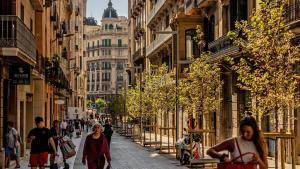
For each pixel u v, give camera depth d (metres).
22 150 30.19
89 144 16.48
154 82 43.75
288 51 16.39
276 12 16.38
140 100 49.69
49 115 44.91
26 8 31.28
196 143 26.00
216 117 38.38
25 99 33.06
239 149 8.74
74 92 101.81
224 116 37.31
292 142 15.91
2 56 23.02
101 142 16.50
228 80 36.72
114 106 99.62
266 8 16.47
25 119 34.31
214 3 39.06
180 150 27.09
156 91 41.72
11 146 23.75
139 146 43.47
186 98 31.67
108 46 191.00
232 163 8.71
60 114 65.06
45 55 40.31
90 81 196.88
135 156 32.59
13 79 26.67
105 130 34.69
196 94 30.69
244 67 17.47
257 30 16.92
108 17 193.50
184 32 42.47
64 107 71.69
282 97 16.14
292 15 21.86
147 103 48.16
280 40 16.31
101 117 120.56
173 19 44.78
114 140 55.09
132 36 97.50
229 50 31.06
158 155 33.28
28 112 37.09
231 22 34.88
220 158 8.84
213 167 24.31
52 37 47.03
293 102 16.30
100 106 178.38
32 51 27.30
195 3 43.38
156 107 41.50
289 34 16.50
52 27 46.88
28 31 25.77
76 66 106.31
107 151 16.56
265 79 16.34
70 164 26.94
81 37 120.12
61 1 63.00
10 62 25.94
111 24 193.38
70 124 60.19
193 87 30.88
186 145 26.27
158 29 66.31
